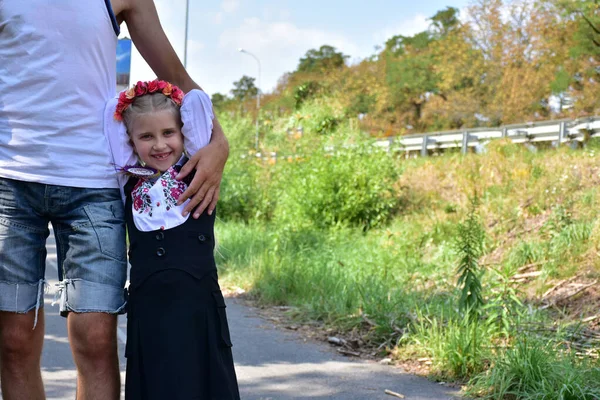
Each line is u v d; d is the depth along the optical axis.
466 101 37.50
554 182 10.41
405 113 47.88
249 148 16.58
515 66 34.88
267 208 14.65
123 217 2.80
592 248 7.87
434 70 44.31
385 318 6.19
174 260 2.62
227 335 2.69
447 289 7.48
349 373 5.14
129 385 2.63
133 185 2.78
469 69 37.56
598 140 12.77
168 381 2.56
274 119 16.17
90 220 2.72
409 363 5.39
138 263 2.66
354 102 48.09
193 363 2.59
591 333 5.61
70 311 2.72
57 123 2.68
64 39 2.66
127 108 2.73
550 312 6.51
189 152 2.77
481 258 8.70
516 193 10.66
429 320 5.77
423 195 12.41
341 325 6.46
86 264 2.71
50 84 2.67
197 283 2.63
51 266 9.15
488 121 36.81
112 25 2.77
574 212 9.20
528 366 4.50
